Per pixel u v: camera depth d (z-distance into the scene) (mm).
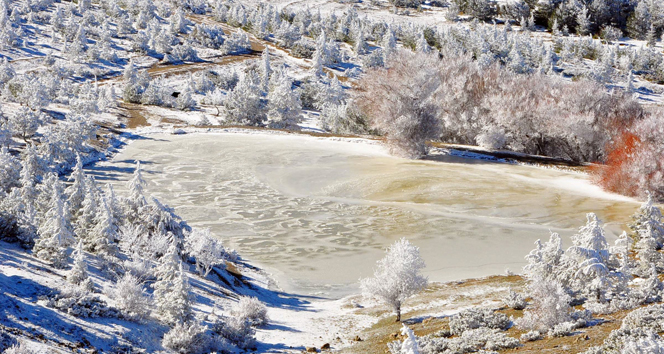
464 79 74250
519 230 40156
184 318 17156
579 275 19422
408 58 68562
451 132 76750
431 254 34844
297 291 28688
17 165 35531
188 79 108562
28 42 117562
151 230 27281
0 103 72750
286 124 89625
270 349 17562
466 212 45094
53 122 69125
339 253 35688
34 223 21625
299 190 52344
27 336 12758
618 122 66688
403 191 51281
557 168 60562
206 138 73875
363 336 19141
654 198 48562
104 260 20984
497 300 22281
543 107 68938
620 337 13641
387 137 67250
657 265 22438
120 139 71312
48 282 16672
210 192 51094
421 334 18219
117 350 14109
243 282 28141
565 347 14297
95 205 23703
